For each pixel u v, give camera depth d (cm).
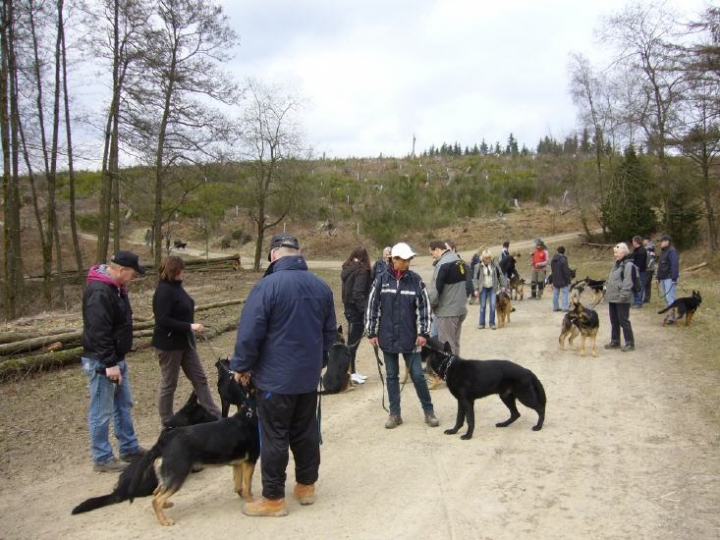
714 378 770
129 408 536
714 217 2784
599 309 1553
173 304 554
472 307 1590
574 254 3241
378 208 4372
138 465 416
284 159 2975
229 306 1535
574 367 877
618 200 3105
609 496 435
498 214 4662
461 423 586
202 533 392
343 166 8075
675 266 1312
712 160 2538
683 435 562
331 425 630
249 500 438
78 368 891
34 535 396
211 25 1984
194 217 4366
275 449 411
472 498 438
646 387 744
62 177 2773
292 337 408
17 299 1761
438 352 593
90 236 4119
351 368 805
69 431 617
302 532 391
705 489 440
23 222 2898
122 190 2512
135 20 1859
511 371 583
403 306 600
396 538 379
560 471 486
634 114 2695
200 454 413
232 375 503
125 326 511
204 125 2095
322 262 3481
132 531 398
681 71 2162
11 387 782
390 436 589
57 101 1772
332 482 477
